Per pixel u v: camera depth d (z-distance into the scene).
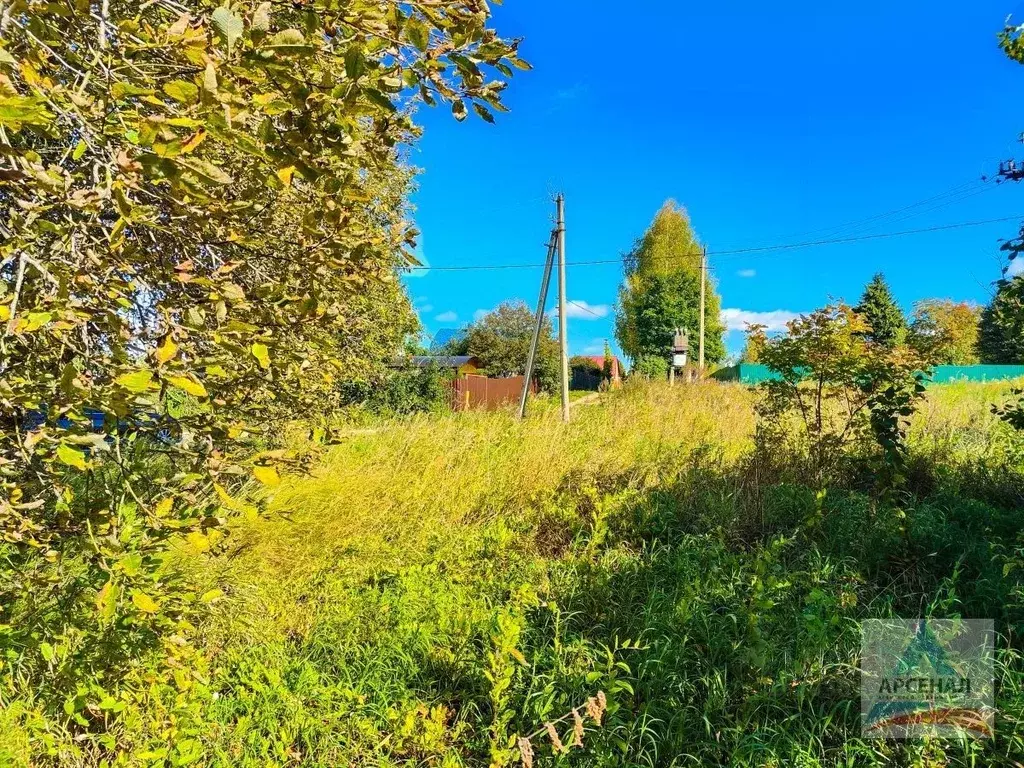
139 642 2.19
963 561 3.46
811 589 3.01
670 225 32.25
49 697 2.25
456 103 1.39
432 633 3.08
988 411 7.64
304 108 1.14
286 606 3.42
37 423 1.70
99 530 1.63
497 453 6.84
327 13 1.19
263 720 2.44
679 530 4.44
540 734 2.35
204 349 1.68
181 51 1.09
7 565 1.98
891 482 4.74
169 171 1.08
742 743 2.21
